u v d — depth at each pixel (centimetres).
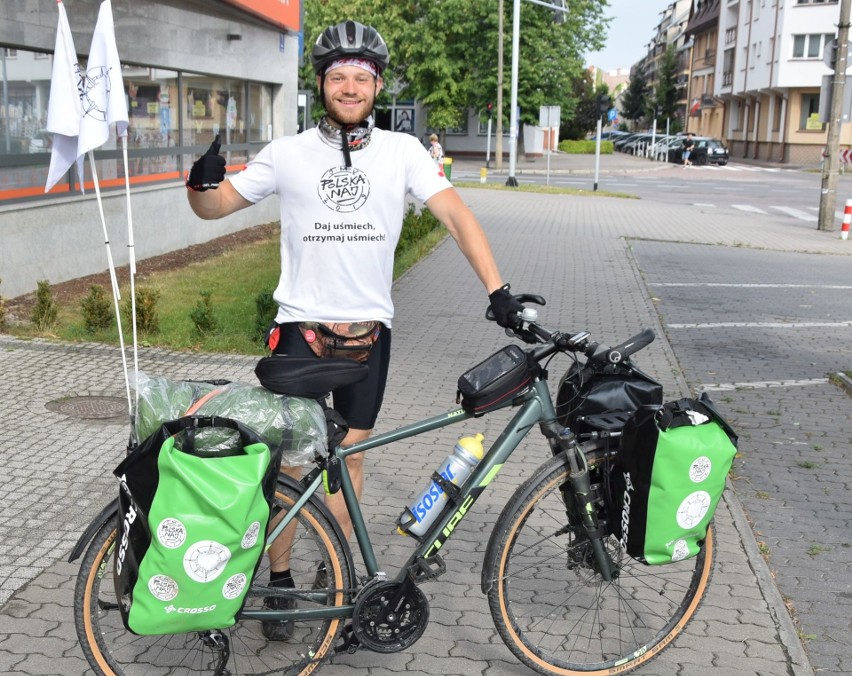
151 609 251
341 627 301
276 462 263
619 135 8319
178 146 1430
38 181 1036
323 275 314
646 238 1820
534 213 2270
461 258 1438
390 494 477
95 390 651
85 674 311
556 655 323
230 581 254
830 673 337
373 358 324
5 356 729
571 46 4647
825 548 448
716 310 1105
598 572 321
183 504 246
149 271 1202
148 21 1274
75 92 330
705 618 370
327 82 305
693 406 294
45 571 385
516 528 310
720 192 3291
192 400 284
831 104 2045
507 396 298
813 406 699
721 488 296
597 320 1002
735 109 6956
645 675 329
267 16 1636
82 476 491
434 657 334
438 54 4588
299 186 310
